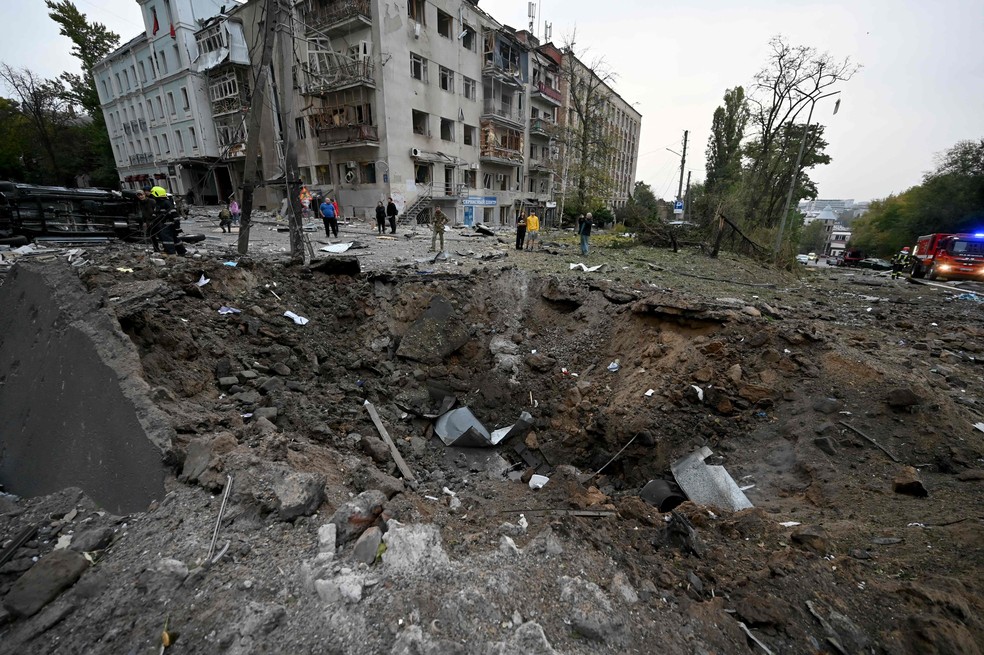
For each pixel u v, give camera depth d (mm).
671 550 3242
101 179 38125
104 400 3629
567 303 9359
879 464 4414
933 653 2193
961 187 29203
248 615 2201
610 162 35031
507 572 2668
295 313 7773
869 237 44531
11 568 2531
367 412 6605
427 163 24906
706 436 5820
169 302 5984
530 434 7344
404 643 2064
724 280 11711
